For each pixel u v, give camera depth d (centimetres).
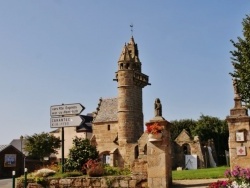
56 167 2225
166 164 1552
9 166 5275
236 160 1568
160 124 1583
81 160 2188
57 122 2119
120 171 1803
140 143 4719
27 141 5959
